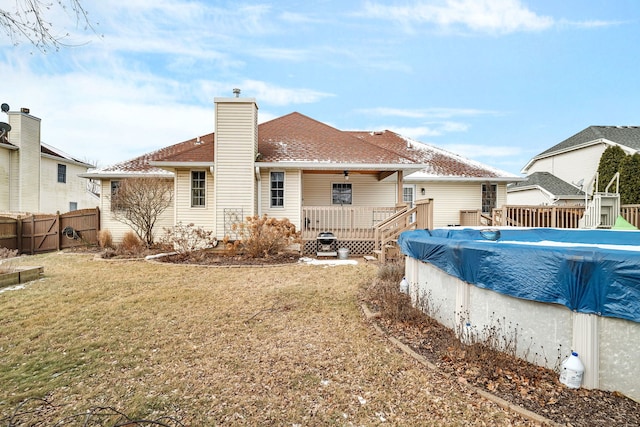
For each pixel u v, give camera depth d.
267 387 2.97
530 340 3.13
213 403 2.74
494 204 15.43
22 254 12.64
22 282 7.08
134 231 13.52
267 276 7.64
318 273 7.93
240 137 11.20
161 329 4.39
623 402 2.54
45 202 18.73
